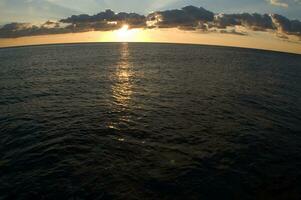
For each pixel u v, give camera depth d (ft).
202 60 341.82
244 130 80.64
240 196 46.29
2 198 45.11
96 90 134.41
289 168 57.41
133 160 58.13
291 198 46.42
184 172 53.36
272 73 239.50
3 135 72.54
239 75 207.92
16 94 124.98
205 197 45.65
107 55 411.95
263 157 62.23
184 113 96.22
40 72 205.46
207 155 61.67
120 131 75.97
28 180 50.11
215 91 138.72
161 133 75.20
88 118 87.81
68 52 508.12
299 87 170.30
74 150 62.69
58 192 46.50
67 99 114.62
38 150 62.69
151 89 139.13
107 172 52.85
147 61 307.78
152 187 48.11
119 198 44.91
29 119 86.53
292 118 97.45
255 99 124.88
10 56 441.27
